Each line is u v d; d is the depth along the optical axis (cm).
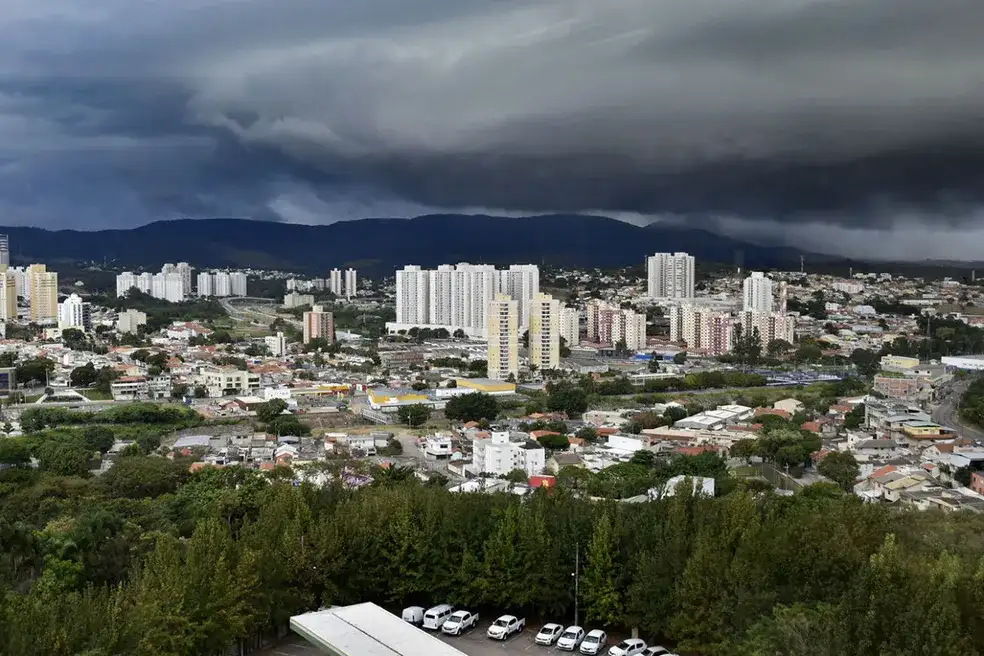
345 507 12531
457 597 11538
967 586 8681
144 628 8875
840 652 7650
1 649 7938
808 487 19500
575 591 11194
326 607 11219
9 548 12638
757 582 9750
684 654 10419
